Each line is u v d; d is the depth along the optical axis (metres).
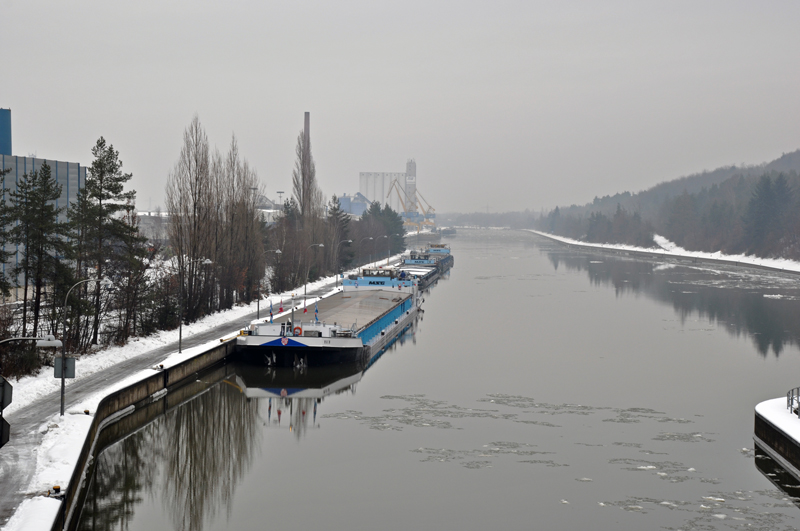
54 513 26.89
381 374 60.00
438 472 37.50
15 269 56.09
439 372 60.53
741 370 61.53
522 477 36.69
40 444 34.41
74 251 59.09
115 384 45.72
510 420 46.31
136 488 36.59
